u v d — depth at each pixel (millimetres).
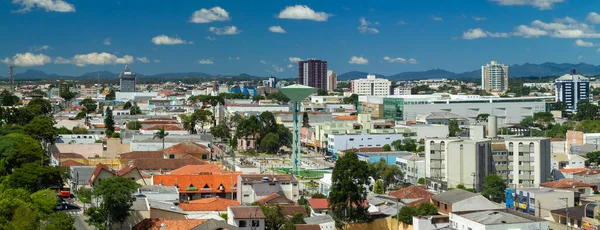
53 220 134250
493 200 195375
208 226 128625
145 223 138625
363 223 153500
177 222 138125
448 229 137000
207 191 184875
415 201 166500
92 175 195125
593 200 166125
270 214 142750
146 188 169250
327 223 148250
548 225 129000
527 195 169625
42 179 175375
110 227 144625
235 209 140250
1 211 135375
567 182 190375
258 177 181000
